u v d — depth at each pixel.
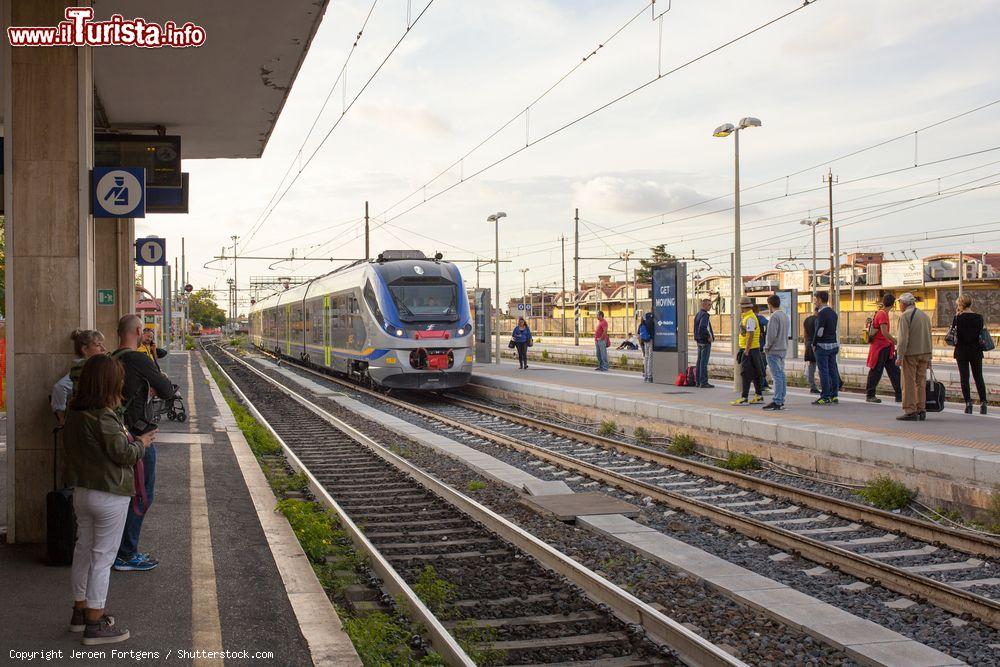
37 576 5.96
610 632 5.62
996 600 6.27
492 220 34.69
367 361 22.55
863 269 60.91
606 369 26.38
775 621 5.77
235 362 46.97
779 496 9.80
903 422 12.12
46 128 6.69
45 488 6.74
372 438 15.48
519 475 11.13
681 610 5.98
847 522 8.70
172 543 7.06
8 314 6.64
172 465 10.95
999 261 61.47
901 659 5.02
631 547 7.64
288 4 9.45
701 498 10.00
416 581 6.77
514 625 5.75
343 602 6.23
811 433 11.24
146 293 29.22
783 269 68.12
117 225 14.31
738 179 19.11
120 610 5.38
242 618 5.28
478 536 8.22
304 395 24.66
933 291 51.34
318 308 30.19
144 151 12.58
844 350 36.41
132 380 5.99
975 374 13.09
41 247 6.68
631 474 11.63
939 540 7.75
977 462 8.73
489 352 32.66
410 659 5.09
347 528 8.11
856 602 6.26
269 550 6.88
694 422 13.96
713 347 46.31
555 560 7.00
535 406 20.50
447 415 19.17
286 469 12.09
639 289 74.62
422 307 21.94
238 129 15.11
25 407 6.68
